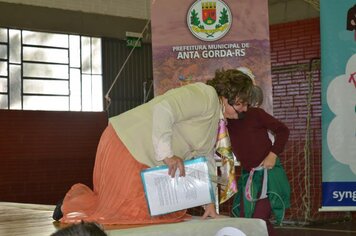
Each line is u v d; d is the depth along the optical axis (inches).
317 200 314.2
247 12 209.3
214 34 210.8
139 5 451.5
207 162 120.6
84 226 54.1
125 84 438.9
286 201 154.8
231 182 126.6
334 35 214.7
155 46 213.5
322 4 215.6
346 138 215.3
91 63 424.5
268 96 207.6
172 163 110.4
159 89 213.2
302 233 271.3
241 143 153.2
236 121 153.3
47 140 323.0
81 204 126.7
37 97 399.2
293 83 324.2
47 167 322.0
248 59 209.3
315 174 314.8
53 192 323.6
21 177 313.4
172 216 119.0
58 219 132.1
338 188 216.1
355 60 214.4
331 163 216.4
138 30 448.5
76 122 332.8
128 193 116.0
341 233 270.7
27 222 135.1
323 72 216.5
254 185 152.9
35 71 399.2
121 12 441.4
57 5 409.7
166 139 110.5
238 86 128.2
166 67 212.8
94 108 424.2
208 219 119.4
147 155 115.9
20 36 393.4
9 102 386.6
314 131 315.3
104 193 119.0
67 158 329.1
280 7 385.1
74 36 418.0
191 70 211.8
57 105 407.8
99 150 122.3
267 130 156.7
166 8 212.8
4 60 385.7
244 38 209.9
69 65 414.6
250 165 153.3
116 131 118.6
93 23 425.4
